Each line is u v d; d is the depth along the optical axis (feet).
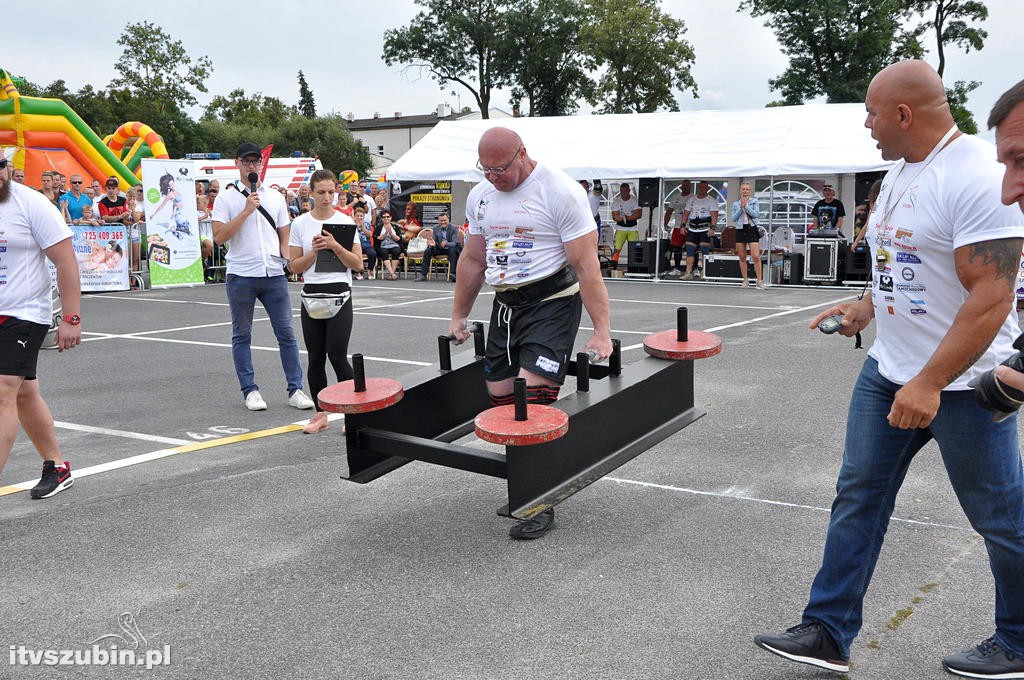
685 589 11.24
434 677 9.24
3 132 60.29
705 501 14.53
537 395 12.80
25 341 14.02
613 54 156.15
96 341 33.24
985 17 136.05
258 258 20.99
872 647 9.77
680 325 13.99
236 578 11.82
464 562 12.21
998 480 8.36
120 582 11.75
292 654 9.79
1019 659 8.84
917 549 12.41
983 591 11.07
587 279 12.59
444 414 14.71
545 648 9.81
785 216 61.82
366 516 14.10
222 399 23.07
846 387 23.27
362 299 47.93
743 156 52.13
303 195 60.29
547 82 182.60
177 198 55.83
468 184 63.21
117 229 53.01
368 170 228.63
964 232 7.76
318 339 19.03
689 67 159.94
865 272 52.08
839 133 51.13
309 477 16.16
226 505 14.69
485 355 14.34
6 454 13.84
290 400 22.00
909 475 15.67
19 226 13.84
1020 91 6.34
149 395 23.65
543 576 11.71
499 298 13.52
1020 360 6.64
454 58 181.27
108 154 63.36
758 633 10.08
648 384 13.58
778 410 20.80
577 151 57.93
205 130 211.82
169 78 215.92
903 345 8.56
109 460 17.47
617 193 68.95
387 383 13.16
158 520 14.02
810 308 41.65
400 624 10.44
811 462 16.67
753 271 56.95
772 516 13.80
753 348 29.66
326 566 12.16
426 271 60.18
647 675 9.21
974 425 8.24
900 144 8.31
